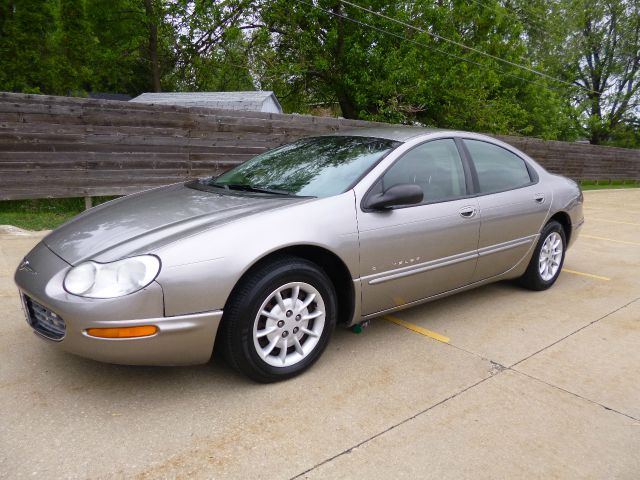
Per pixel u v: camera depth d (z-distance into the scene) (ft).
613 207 41.01
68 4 50.39
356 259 9.61
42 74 45.52
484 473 6.88
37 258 8.84
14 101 21.42
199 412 8.00
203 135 27.63
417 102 56.03
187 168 27.30
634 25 107.96
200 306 7.81
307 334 9.37
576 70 111.45
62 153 22.98
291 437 7.46
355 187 9.97
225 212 9.07
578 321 12.78
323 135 13.00
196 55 74.54
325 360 10.02
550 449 7.47
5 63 42.96
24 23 43.11
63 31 50.67
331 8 54.80
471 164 12.55
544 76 76.79
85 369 9.20
